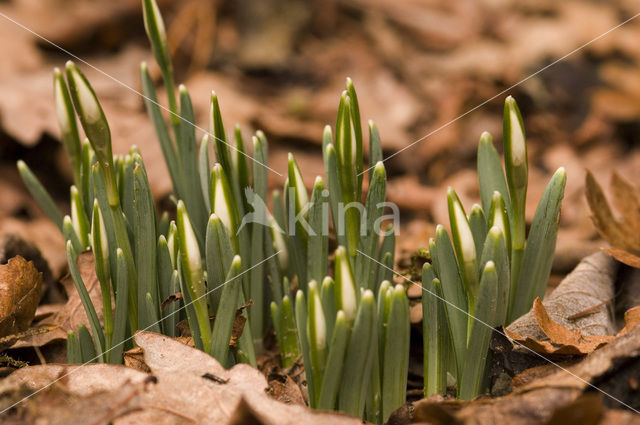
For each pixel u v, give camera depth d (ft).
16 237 1.53
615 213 1.91
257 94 3.02
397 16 3.70
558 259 1.69
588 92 3.06
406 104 2.95
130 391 1.28
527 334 1.34
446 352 1.32
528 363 1.33
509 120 1.28
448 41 3.58
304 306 1.28
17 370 1.30
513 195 1.31
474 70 3.16
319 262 1.33
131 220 1.35
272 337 1.45
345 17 3.69
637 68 3.23
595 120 2.89
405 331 1.27
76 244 1.36
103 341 1.33
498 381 1.33
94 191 1.32
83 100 1.26
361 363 1.26
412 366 1.44
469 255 1.27
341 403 1.28
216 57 3.27
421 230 1.75
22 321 1.40
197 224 1.40
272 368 1.41
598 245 1.69
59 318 1.43
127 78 2.83
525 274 1.33
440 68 3.23
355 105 1.28
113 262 1.32
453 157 2.68
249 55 3.29
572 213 2.22
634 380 1.26
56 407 1.28
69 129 1.37
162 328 1.34
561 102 3.00
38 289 1.40
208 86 2.88
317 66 3.30
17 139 2.23
